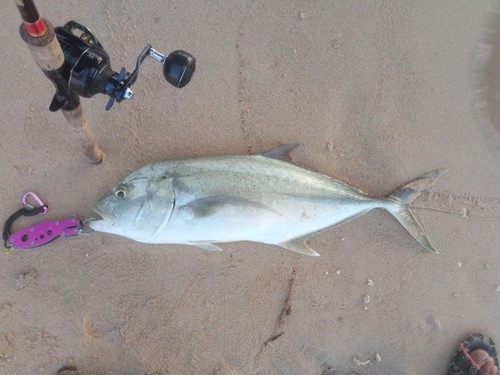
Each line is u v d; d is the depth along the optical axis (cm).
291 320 88
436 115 90
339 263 89
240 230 77
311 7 88
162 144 86
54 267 84
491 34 90
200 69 87
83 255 84
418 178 89
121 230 74
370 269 89
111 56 85
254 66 88
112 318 85
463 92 91
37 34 47
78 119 65
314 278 88
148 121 86
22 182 83
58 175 84
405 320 90
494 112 91
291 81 89
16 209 83
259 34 88
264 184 77
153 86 86
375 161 90
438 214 90
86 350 84
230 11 87
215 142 88
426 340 90
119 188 73
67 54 54
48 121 84
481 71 91
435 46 90
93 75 54
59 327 84
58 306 84
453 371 89
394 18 89
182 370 86
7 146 83
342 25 89
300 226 80
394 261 90
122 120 85
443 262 90
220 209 75
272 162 78
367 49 89
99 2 84
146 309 85
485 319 91
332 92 89
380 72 90
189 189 74
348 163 90
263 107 88
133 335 85
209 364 86
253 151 88
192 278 86
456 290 91
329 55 89
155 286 86
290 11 88
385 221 90
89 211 85
